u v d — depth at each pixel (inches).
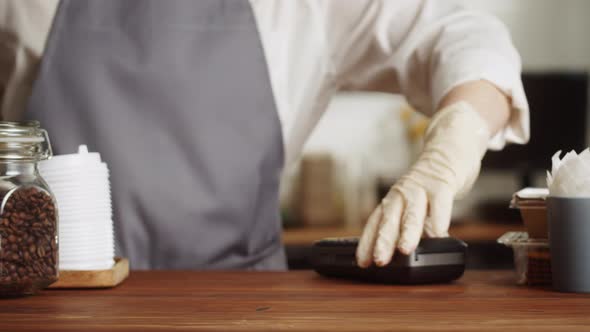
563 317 43.6
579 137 182.2
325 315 44.2
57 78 70.9
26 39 70.9
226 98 71.4
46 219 49.9
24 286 49.1
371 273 53.9
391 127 191.0
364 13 72.1
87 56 70.7
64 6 71.4
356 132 191.6
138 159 70.2
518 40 195.8
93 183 53.2
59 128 70.5
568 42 195.0
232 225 71.7
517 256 53.2
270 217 73.7
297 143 75.0
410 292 50.7
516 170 183.6
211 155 70.8
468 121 58.9
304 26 73.0
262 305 46.8
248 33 72.3
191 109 70.7
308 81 73.3
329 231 173.3
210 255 71.3
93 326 42.3
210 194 70.9
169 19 71.5
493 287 52.4
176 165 70.5
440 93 63.4
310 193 181.2
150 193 70.2
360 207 188.5
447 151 57.4
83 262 52.7
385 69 71.7
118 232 70.3
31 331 41.6
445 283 53.7
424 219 55.1
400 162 190.5
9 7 71.1
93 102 70.3
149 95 70.6
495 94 62.4
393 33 71.3
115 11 71.8
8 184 49.3
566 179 49.6
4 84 72.3
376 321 42.9
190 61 71.1
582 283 49.8
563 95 182.5
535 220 52.8
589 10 194.4
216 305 46.8
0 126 48.9
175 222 70.6
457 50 65.2
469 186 58.9
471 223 179.0
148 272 59.6
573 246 49.7
